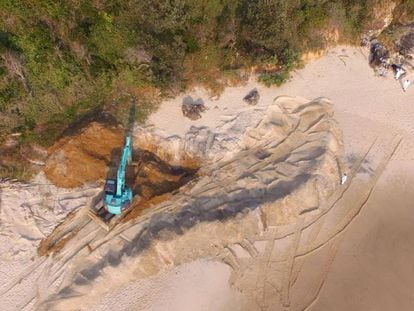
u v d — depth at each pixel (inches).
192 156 903.1
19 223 813.2
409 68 1081.4
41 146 887.1
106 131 901.2
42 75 909.8
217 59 997.2
